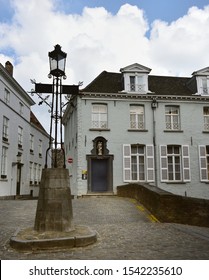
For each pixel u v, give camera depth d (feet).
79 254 20.31
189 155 68.80
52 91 27.50
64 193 25.61
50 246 21.76
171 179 68.44
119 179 65.77
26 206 46.26
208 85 72.13
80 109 67.00
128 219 35.78
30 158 97.04
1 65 69.05
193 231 28.04
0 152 71.15
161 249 21.39
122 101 68.85
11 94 79.41
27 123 94.48
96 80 72.64
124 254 20.15
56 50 27.43
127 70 69.56
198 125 70.44
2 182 72.23
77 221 34.40
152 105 69.26
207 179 68.44
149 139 68.23
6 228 29.71
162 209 34.63
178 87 76.54
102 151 66.33
